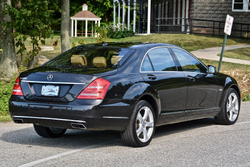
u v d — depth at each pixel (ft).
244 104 36.96
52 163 15.88
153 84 19.29
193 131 23.40
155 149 18.47
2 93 35.91
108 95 17.06
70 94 16.99
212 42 85.66
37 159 16.52
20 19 40.19
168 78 20.35
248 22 99.35
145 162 16.14
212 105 24.21
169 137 21.49
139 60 19.27
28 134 22.18
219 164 15.99
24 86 18.08
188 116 22.16
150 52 20.25
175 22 108.88
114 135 22.06
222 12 99.55
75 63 19.20
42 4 40.78
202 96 23.03
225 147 19.08
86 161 16.20
